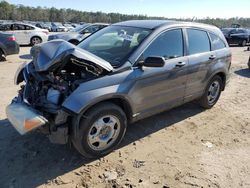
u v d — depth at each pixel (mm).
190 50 4949
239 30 23453
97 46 4523
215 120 5430
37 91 3795
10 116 3453
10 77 7988
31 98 3814
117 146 4160
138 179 3479
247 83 8711
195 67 4980
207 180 3527
